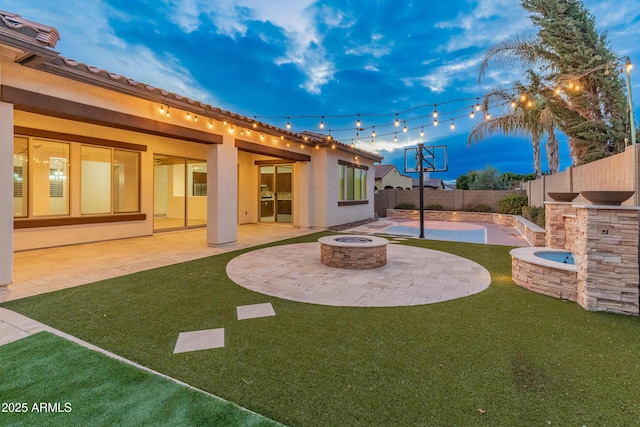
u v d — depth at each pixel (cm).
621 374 262
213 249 805
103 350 297
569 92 1060
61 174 838
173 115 717
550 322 368
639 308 391
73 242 852
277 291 478
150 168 1048
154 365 273
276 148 1045
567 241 634
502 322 368
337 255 623
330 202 1256
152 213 1059
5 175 452
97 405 219
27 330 338
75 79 514
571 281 443
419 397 232
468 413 215
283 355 291
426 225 1441
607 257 399
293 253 759
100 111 585
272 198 1370
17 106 483
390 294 468
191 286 498
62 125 820
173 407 218
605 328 352
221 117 789
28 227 769
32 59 441
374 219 1714
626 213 391
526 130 1426
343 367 271
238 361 280
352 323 363
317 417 211
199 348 303
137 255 729
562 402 227
